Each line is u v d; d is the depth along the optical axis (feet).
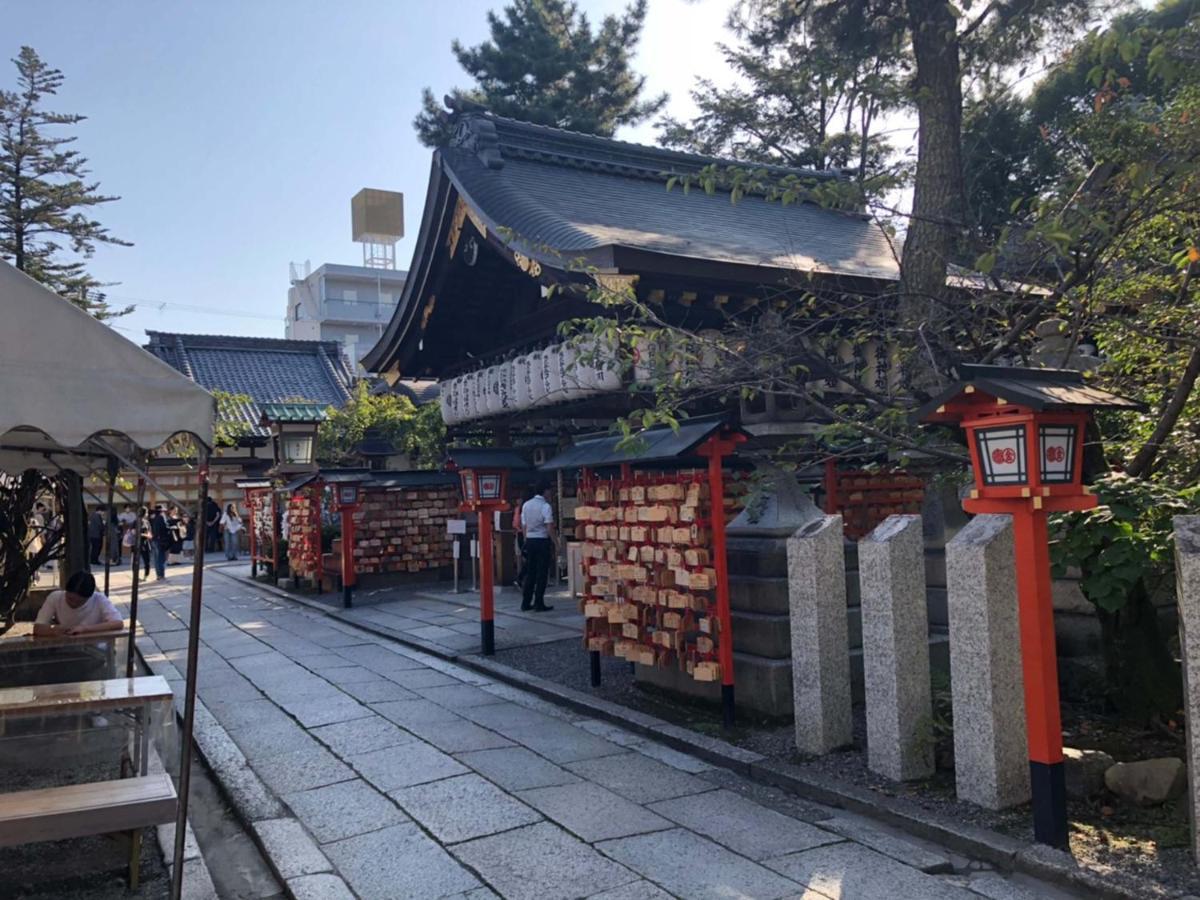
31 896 12.57
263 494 57.77
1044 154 31.30
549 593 43.37
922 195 22.18
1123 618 17.19
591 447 24.31
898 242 40.22
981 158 31.65
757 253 28.86
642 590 21.75
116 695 14.87
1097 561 14.75
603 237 26.96
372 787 16.61
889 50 25.22
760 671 19.43
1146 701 17.07
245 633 35.78
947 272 22.59
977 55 23.24
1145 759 15.53
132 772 15.93
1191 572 10.93
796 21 27.04
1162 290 19.21
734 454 21.66
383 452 59.11
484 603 28.84
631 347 20.30
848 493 25.36
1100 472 17.61
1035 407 11.62
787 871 12.36
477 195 32.30
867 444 20.58
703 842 13.50
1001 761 13.67
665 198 40.19
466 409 39.22
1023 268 19.52
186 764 12.12
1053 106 32.40
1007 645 13.84
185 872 13.19
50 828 11.31
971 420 12.98
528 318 36.29
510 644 30.32
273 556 53.98
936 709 16.12
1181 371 17.84
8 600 29.09
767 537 20.52
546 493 48.14
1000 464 12.66
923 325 19.39
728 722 19.08
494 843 13.73
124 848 14.02
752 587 20.27
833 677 17.04
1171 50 14.80
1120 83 16.79
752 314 28.32
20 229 57.11
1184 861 11.62
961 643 14.14
